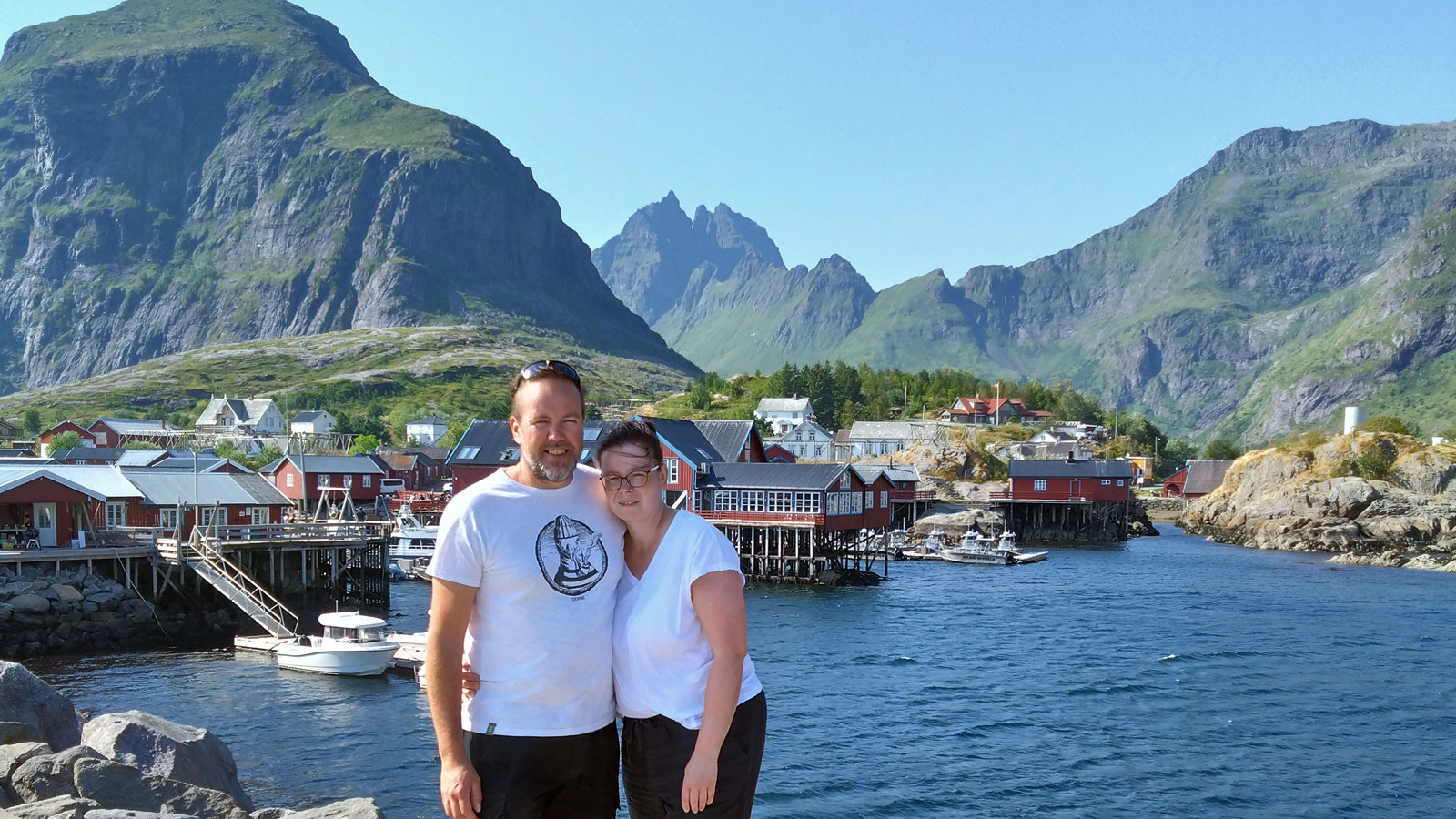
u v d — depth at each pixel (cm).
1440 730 3322
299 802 2531
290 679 3900
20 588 4594
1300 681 4047
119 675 3975
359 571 5975
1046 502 12450
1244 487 13075
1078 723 3369
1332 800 2666
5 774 1396
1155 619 5716
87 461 11619
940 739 3161
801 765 2875
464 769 599
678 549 630
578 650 621
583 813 646
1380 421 13588
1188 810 2573
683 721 627
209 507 6088
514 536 611
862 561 9275
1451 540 10131
